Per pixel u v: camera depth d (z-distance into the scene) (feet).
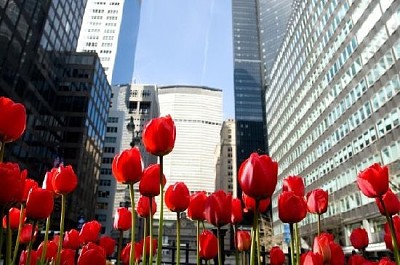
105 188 335.06
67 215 180.34
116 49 463.83
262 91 524.11
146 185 7.75
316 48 180.04
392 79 107.96
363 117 126.52
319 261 6.44
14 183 5.64
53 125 198.39
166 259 26.27
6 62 130.52
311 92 187.21
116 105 426.51
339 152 147.13
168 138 6.88
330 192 155.02
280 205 7.18
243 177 6.10
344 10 145.18
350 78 138.31
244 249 8.50
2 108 6.46
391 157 106.83
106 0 492.54
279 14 566.36
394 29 107.45
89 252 6.04
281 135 256.93
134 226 7.04
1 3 123.54
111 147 358.23
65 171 8.00
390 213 9.13
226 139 600.39
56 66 193.67
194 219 8.32
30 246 7.06
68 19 202.39
